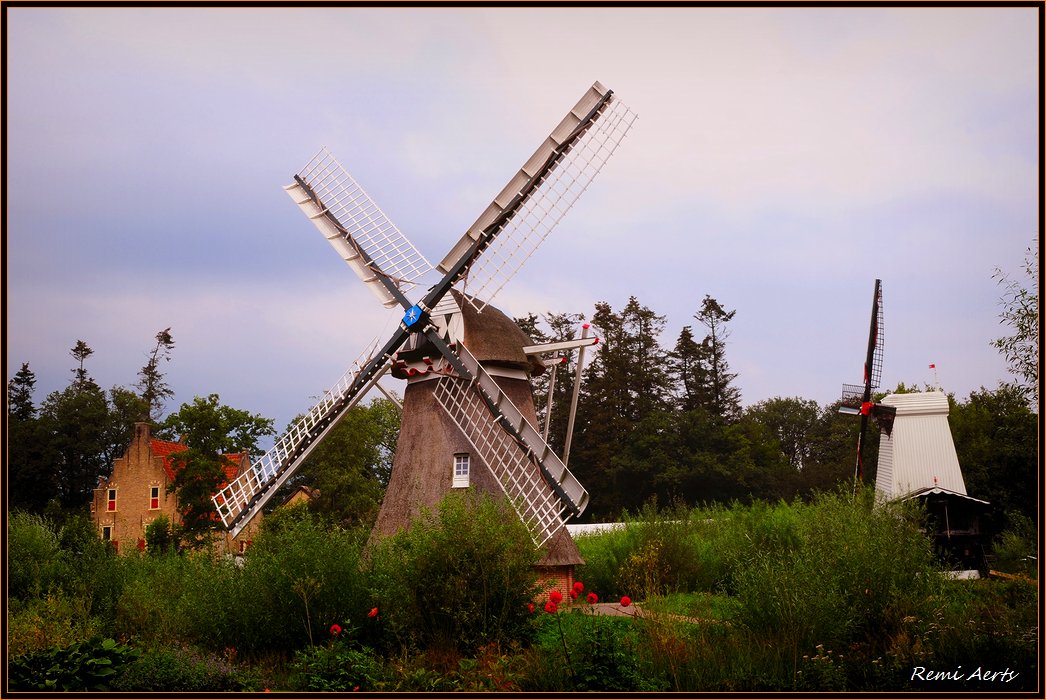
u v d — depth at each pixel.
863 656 14.21
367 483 49.53
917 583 15.50
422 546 16.30
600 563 26.25
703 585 23.84
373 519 48.38
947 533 28.56
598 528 34.62
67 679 13.03
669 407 71.75
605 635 14.32
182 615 17.92
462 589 15.71
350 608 16.53
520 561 16.38
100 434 71.88
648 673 13.95
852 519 17.02
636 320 73.06
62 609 18.34
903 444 31.69
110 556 23.84
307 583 16.22
